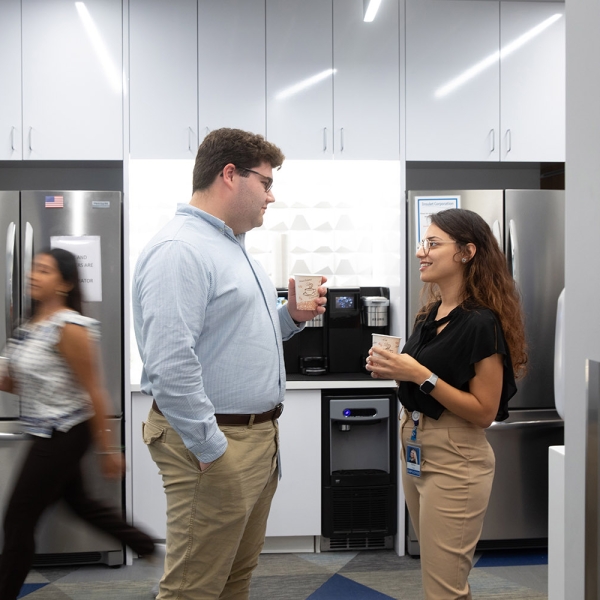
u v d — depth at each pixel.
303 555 3.09
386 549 3.16
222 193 1.64
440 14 3.21
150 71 3.12
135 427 3.01
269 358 1.64
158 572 2.88
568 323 1.18
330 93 3.18
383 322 3.27
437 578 1.62
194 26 3.13
